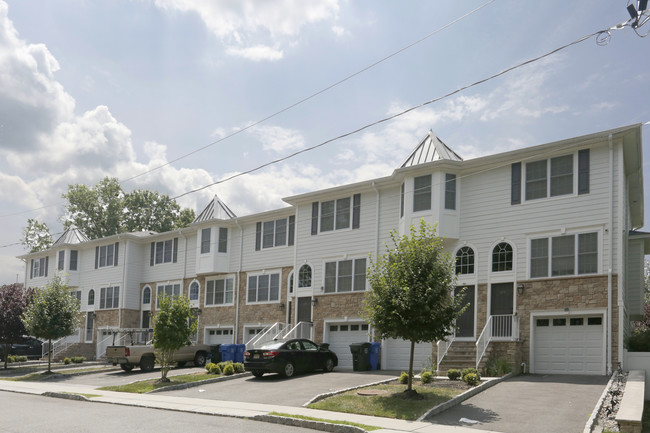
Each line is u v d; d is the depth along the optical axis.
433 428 12.35
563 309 20.59
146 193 60.56
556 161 21.70
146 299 39.91
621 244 19.72
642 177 23.55
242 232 34.03
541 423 12.84
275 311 31.14
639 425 11.58
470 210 23.73
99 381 24.92
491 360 20.52
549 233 21.41
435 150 24.66
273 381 21.31
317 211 29.27
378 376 21.48
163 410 15.66
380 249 26.34
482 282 22.86
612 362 19.25
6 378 28.33
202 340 34.69
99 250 42.94
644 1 11.52
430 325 15.93
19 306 34.62
